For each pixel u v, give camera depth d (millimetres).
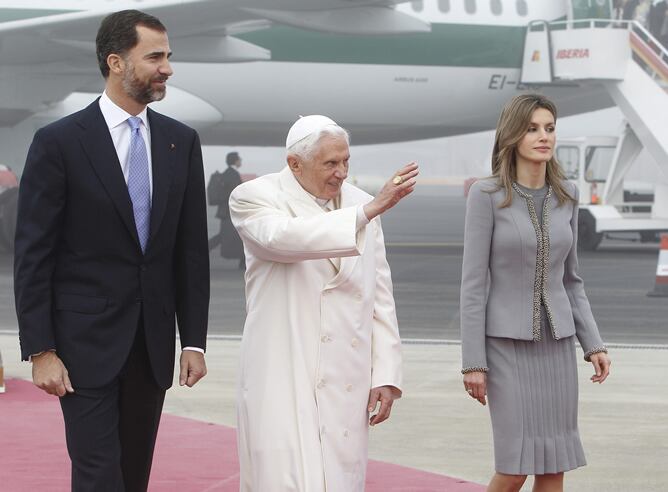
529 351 9336
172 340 8688
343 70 51531
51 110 48969
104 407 8359
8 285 37375
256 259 8258
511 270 9289
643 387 18547
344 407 8078
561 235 9336
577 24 53125
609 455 13781
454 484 12219
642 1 54062
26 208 8297
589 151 54750
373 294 8273
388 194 7676
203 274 8812
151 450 8852
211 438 14336
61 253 8430
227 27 46625
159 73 8289
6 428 14648
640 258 51281
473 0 53531
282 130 52688
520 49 54094
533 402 9297
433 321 28906
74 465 8398
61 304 8383
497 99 54656
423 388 18281
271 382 8109
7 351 22234
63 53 45438
